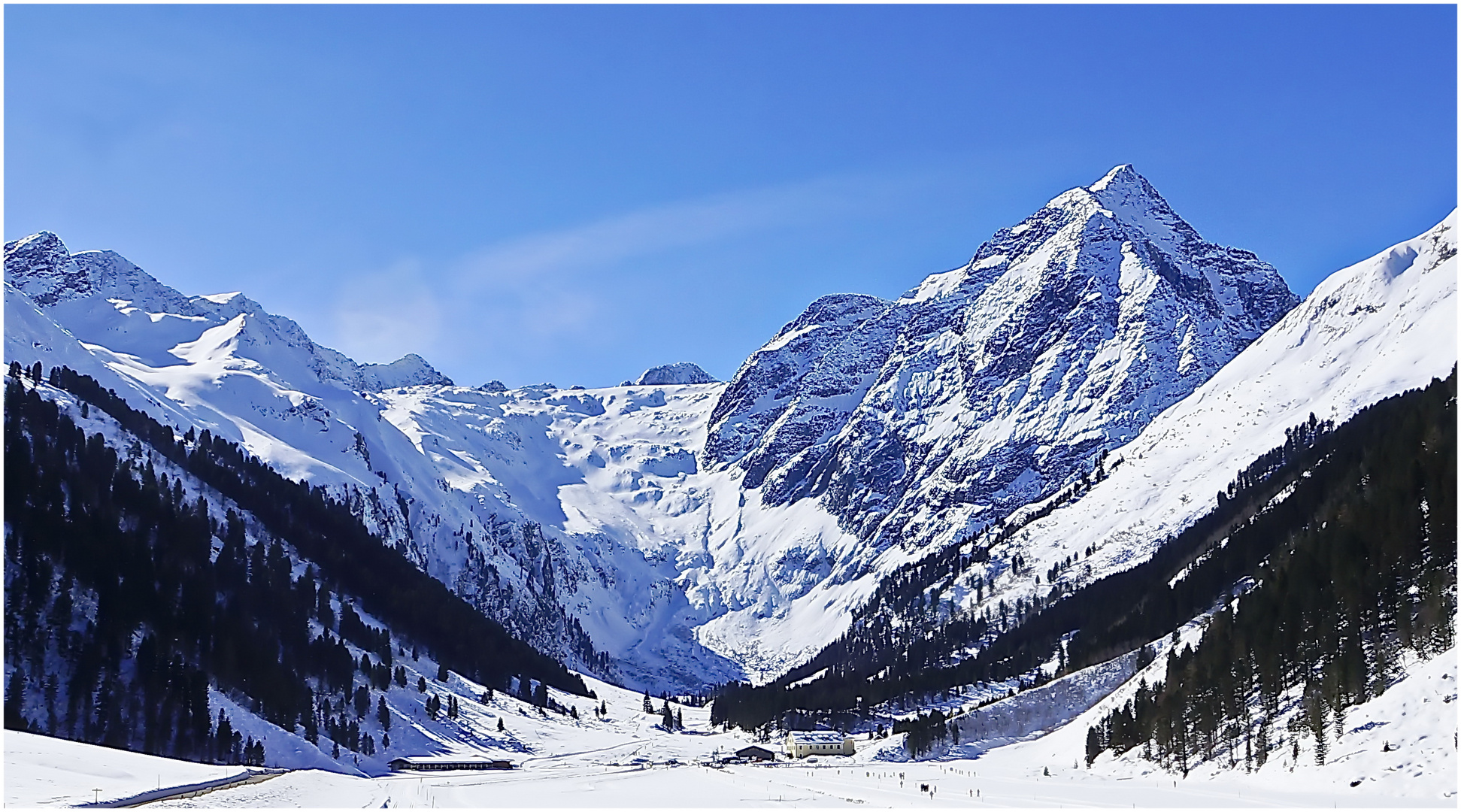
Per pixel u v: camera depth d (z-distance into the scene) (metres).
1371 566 181.75
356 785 189.25
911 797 175.00
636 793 191.75
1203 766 168.25
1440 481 188.12
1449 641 150.75
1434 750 135.88
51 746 159.25
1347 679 154.00
